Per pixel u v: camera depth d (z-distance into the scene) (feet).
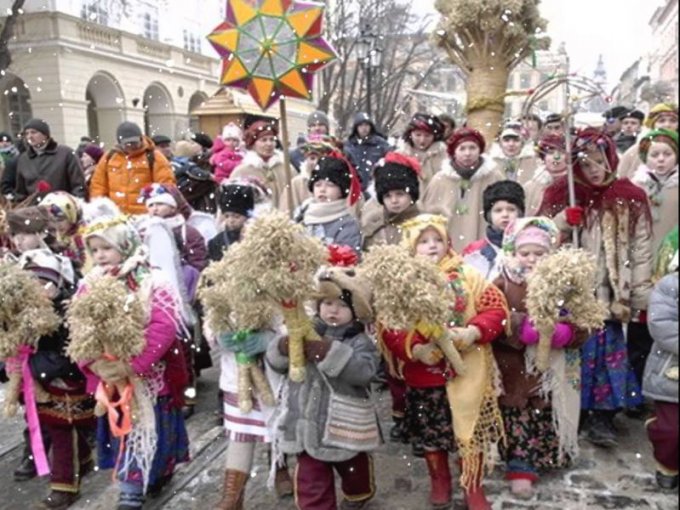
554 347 10.80
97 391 10.43
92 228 10.82
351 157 25.72
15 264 10.88
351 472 10.52
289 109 78.89
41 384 11.18
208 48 79.87
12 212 12.02
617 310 12.15
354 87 77.30
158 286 10.69
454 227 15.92
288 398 9.98
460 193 16.02
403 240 10.71
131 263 10.73
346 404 9.86
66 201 14.25
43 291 10.77
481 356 10.46
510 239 11.23
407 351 10.15
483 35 21.66
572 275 10.07
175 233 15.84
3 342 10.52
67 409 11.28
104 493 11.96
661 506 10.82
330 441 9.70
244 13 12.73
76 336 9.73
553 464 11.45
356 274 9.87
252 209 14.26
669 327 9.55
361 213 15.96
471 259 12.80
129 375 10.28
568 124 12.26
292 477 11.94
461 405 10.27
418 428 10.93
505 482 11.71
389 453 13.00
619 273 12.26
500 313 10.34
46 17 56.08
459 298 10.30
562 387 11.08
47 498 11.55
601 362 12.39
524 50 21.99
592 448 12.82
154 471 11.00
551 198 13.08
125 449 10.69
